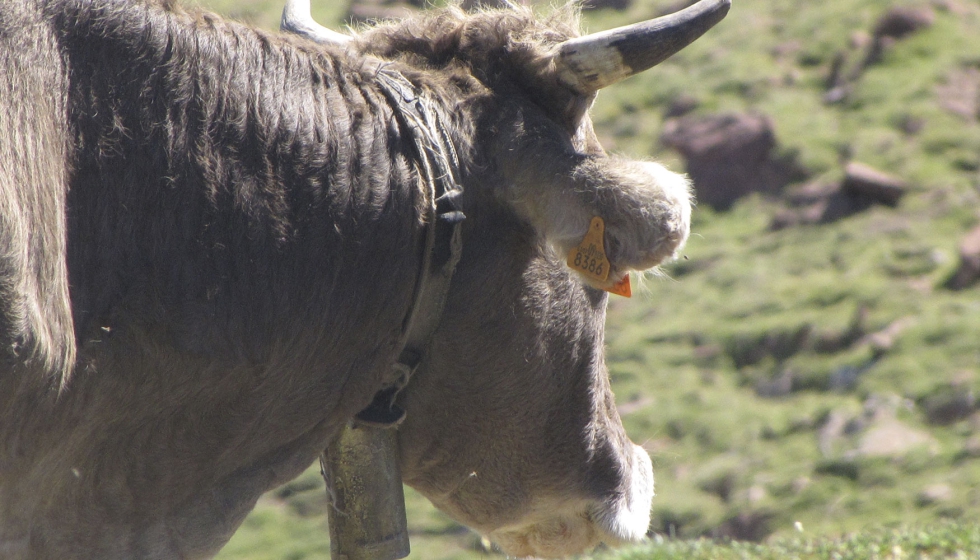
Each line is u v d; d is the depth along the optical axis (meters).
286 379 12.39
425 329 13.23
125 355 11.35
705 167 49.69
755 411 37.06
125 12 11.41
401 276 12.69
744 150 49.50
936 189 44.88
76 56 11.10
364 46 13.89
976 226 42.50
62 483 11.55
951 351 36.72
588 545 15.24
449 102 13.14
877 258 42.28
